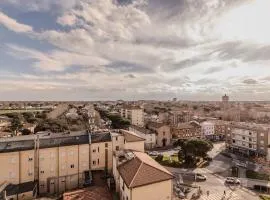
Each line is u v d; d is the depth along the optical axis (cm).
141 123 14325
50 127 9825
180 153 7019
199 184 5506
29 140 4947
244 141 8531
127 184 3453
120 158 4688
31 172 4772
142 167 3812
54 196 4572
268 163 7094
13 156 4622
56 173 5006
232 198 4775
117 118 12575
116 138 5612
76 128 10088
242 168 6881
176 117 14812
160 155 7438
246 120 16400
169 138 9719
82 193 3859
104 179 5006
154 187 3581
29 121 12925
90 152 5331
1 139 4966
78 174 5206
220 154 8512
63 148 5072
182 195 4712
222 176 6138
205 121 12444
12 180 4606
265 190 5250
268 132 7775
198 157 7169
